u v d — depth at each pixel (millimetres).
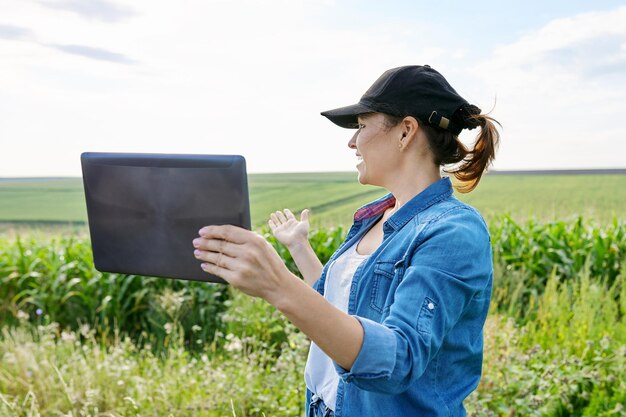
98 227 1184
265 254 950
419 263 1145
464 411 1332
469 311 1228
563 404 3098
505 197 22500
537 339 3969
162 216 1098
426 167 1359
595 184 25438
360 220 1564
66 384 3328
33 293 5500
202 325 5074
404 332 1043
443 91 1304
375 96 1309
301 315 949
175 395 3242
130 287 5340
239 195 1020
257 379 3402
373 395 1256
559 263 5527
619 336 3922
